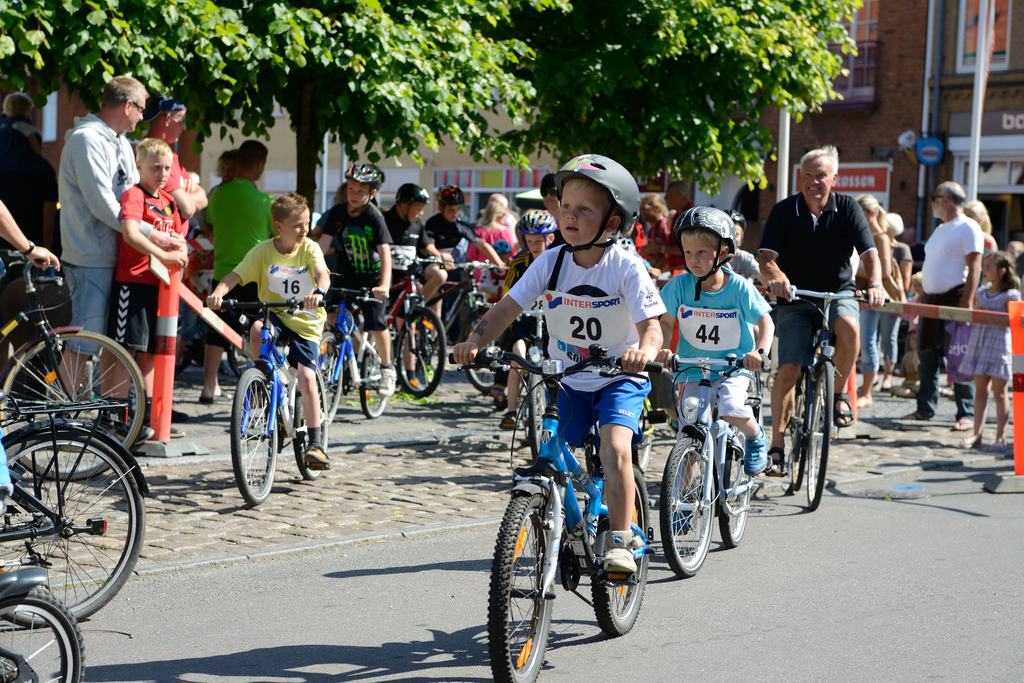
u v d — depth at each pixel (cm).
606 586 509
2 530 485
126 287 876
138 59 943
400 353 1280
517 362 460
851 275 877
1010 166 2683
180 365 1380
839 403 886
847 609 571
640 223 1356
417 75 1101
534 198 2253
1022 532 749
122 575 550
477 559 663
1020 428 905
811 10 1582
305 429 823
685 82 1486
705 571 648
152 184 867
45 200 1062
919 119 2780
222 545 668
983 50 1873
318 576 622
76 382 800
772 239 871
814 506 810
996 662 492
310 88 1196
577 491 502
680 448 629
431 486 852
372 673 477
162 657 492
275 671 477
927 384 1270
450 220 1439
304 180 1234
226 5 1047
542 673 479
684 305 672
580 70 1382
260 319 812
